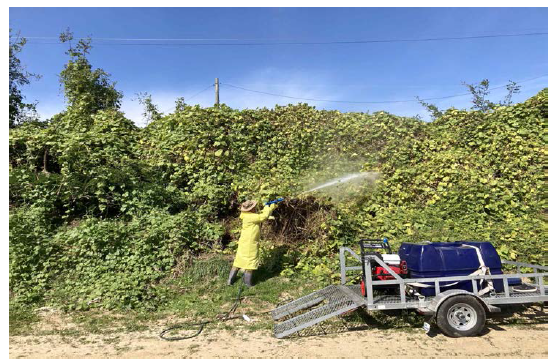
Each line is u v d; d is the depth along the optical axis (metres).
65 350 4.73
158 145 10.50
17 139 9.60
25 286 6.60
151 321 5.76
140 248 7.44
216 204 9.23
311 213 8.68
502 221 8.81
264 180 9.41
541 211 9.07
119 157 9.88
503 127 11.41
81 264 7.12
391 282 5.07
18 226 7.47
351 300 5.23
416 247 5.52
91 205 8.89
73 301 6.37
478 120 12.05
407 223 8.73
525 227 8.22
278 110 12.49
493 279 5.35
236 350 4.69
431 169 10.27
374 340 4.92
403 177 10.19
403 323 5.45
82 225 7.88
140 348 4.79
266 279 7.43
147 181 9.58
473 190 9.35
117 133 10.93
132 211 8.72
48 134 10.08
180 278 7.22
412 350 4.57
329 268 7.54
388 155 11.18
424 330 5.16
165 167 10.06
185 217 8.28
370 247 6.23
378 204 9.67
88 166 9.30
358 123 12.00
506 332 5.04
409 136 11.85
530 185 9.72
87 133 10.22
